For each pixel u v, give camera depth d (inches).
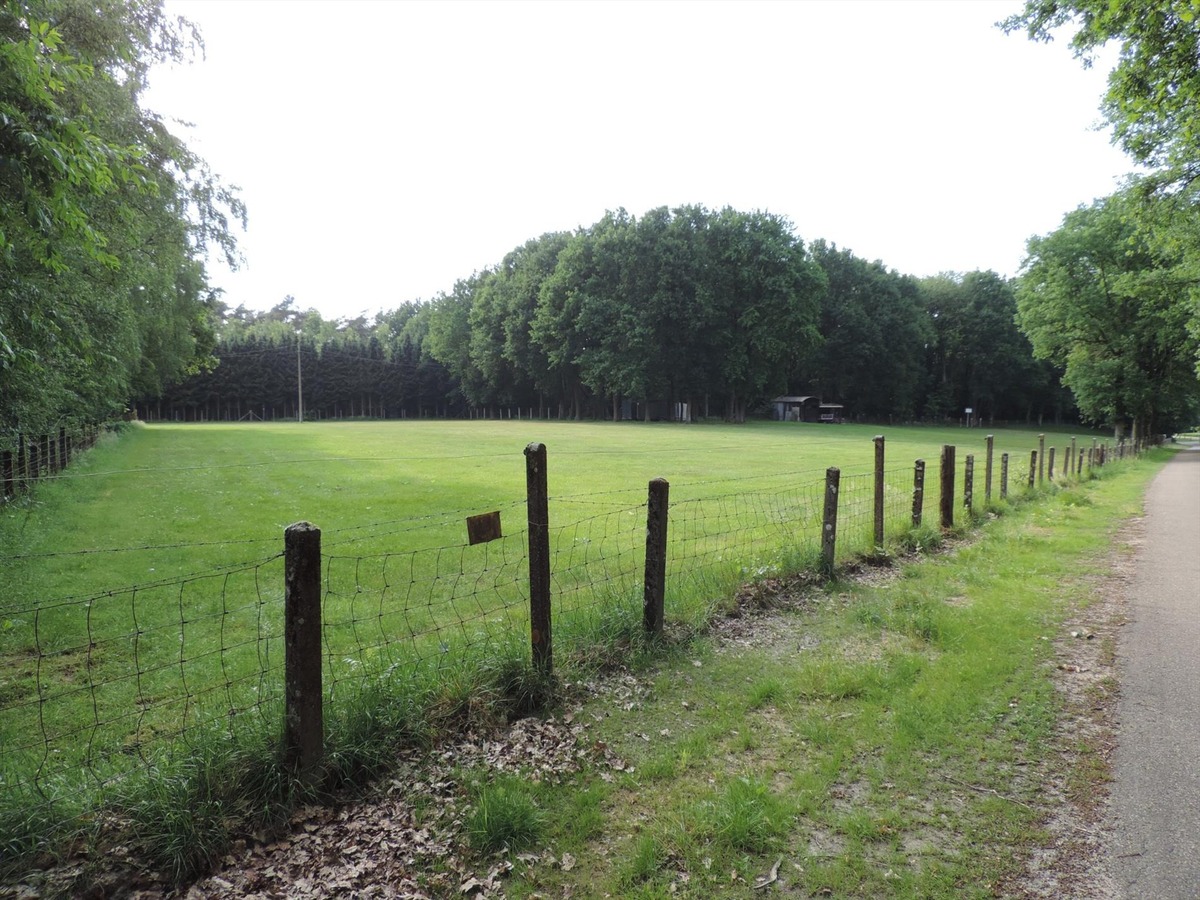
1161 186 678.5
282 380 4116.6
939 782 154.4
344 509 593.0
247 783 138.6
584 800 146.3
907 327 3486.7
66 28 450.3
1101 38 508.4
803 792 149.3
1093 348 1846.7
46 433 660.7
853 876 123.1
